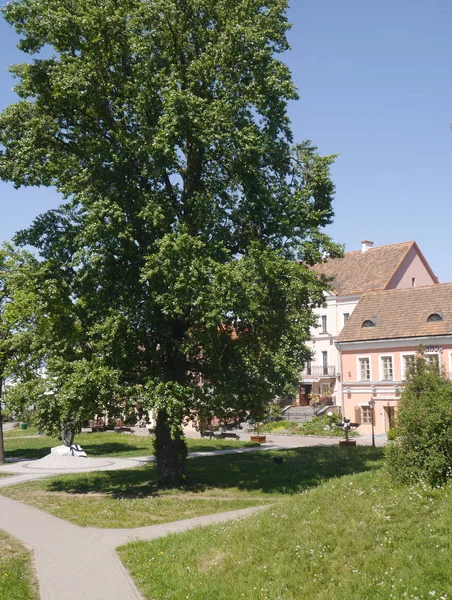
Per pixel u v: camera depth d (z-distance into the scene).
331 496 13.55
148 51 20.36
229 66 21.00
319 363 59.72
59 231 22.06
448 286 44.97
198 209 20.23
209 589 10.00
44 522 16.73
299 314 21.22
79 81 19.34
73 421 21.81
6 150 21.33
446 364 41.16
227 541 12.32
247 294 18.48
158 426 22.58
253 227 22.06
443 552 9.44
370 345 46.19
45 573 11.77
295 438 45.44
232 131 19.88
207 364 22.11
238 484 22.75
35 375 29.30
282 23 21.48
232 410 23.61
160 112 21.05
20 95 21.16
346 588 9.11
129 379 20.39
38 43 20.89
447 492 12.08
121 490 22.31
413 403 13.83
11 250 30.84
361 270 59.00
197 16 21.16
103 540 14.42
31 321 28.45
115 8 20.78
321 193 22.05
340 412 52.69
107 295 20.80
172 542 13.36
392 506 11.84
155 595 10.21
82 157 21.41
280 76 20.80
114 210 19.16
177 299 18.61
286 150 22.36
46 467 29.25
